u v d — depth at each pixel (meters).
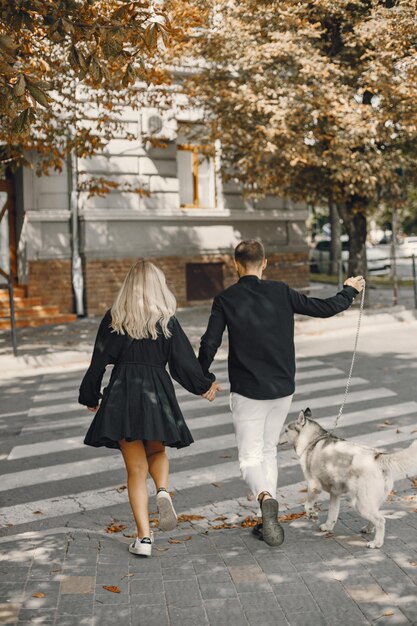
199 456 7.64
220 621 3.78
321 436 5.02
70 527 5.70
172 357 4.79
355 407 9.40
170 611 3.89
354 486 4.74
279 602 3.99
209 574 4.38
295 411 9.27
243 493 6.54
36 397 10.57
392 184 17.39
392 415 8.98
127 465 4.81
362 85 16.02
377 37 14.49
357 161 15.70
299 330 16.02
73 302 18.56
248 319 4.95
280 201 21.25
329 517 5.09
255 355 4.94
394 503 5.82
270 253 21.22
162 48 14.85
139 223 19.16
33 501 6.48
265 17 14.99
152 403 4.63
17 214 18.61
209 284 20.38
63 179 18.39
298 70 15.38
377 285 26.52
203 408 9.67
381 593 4.05
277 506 4.71
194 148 20.12
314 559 4.57
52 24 6.00
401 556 4.55
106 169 18.72
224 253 20.47
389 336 15.16
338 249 31.22
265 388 4.90
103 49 6.10
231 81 15.96
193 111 19.61
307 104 14.90
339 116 14.91
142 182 19.16
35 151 17.88
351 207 18.11
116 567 4.47
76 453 7.86
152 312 4.74
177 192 19.59
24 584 4.16
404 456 4.64
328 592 4.08
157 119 18.94
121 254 18.92
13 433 8.70
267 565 4.50
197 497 6.45
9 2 5.91
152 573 4.40
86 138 13.99
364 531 5.04
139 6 6.32
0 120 9.83
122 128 14.92
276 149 15.06
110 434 4.58
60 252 18.41
